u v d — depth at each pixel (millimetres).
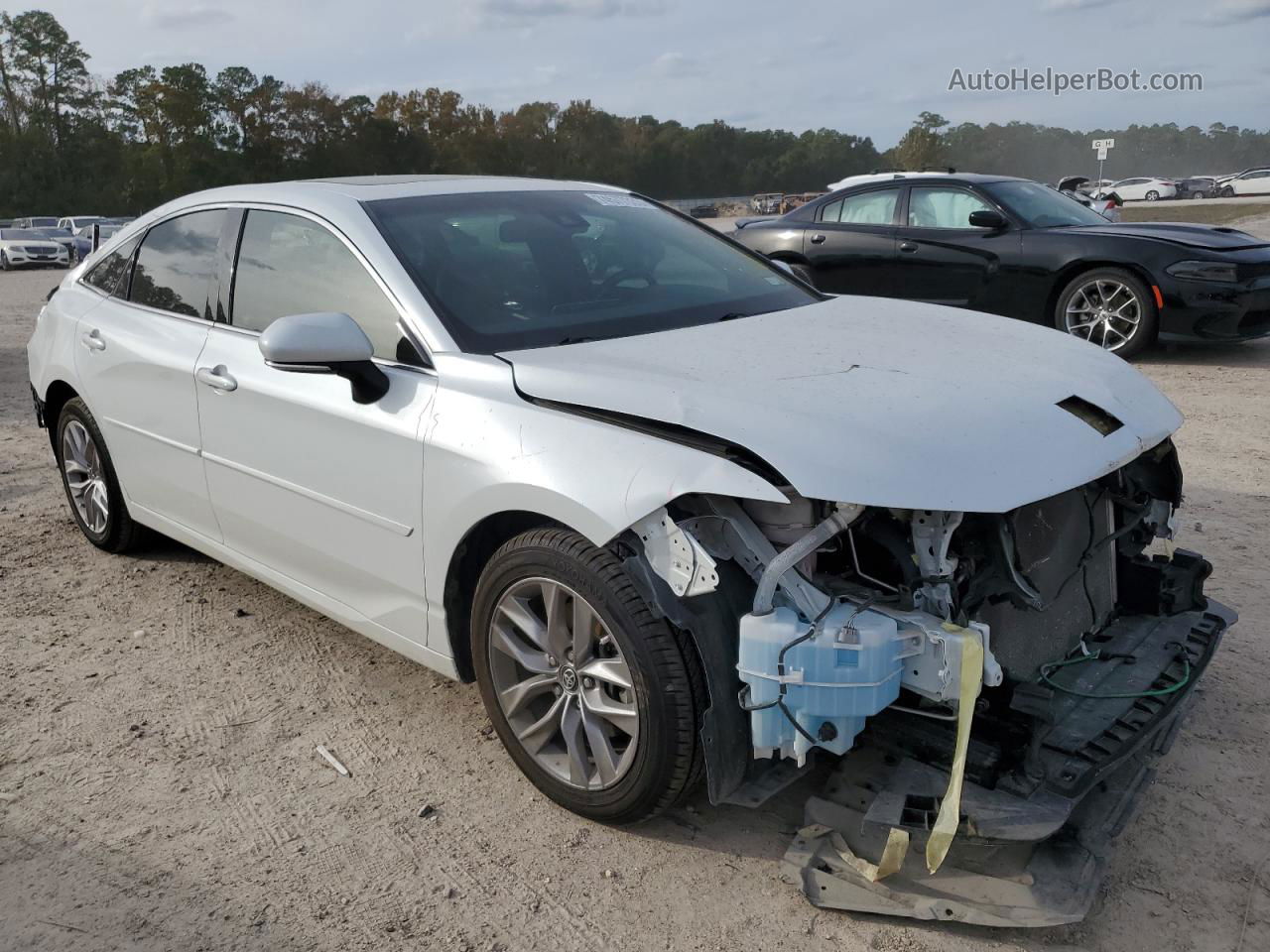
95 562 4887
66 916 2531
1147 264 8375
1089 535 2941
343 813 2916
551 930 2439
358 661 3832
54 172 83875
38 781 3104
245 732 3357
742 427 2396
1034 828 2277
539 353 2918
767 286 3770
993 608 2623
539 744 2895
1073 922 2273
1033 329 3371
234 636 4066
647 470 2445
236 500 3744
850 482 2268
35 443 7121
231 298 3773
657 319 3264
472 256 3312
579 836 2787
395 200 3484
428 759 3182
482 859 2703
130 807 2965
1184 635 3018
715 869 2633
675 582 2404
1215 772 2973
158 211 4457
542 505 2621
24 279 25703
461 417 2842
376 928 2463
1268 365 8766
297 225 3547
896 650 2295
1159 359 9148
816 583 2428
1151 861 2613
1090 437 2596
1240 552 4574
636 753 2596
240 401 3572
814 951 2340
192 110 81062
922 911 2344
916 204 9656
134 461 4348
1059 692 2703
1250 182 62312
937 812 2389
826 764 3008
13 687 3684
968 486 2297
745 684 2457
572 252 3521
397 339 3098
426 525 2963
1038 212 9234
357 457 3146
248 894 2590
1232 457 6094
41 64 87125
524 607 2824
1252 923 2389
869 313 3488
